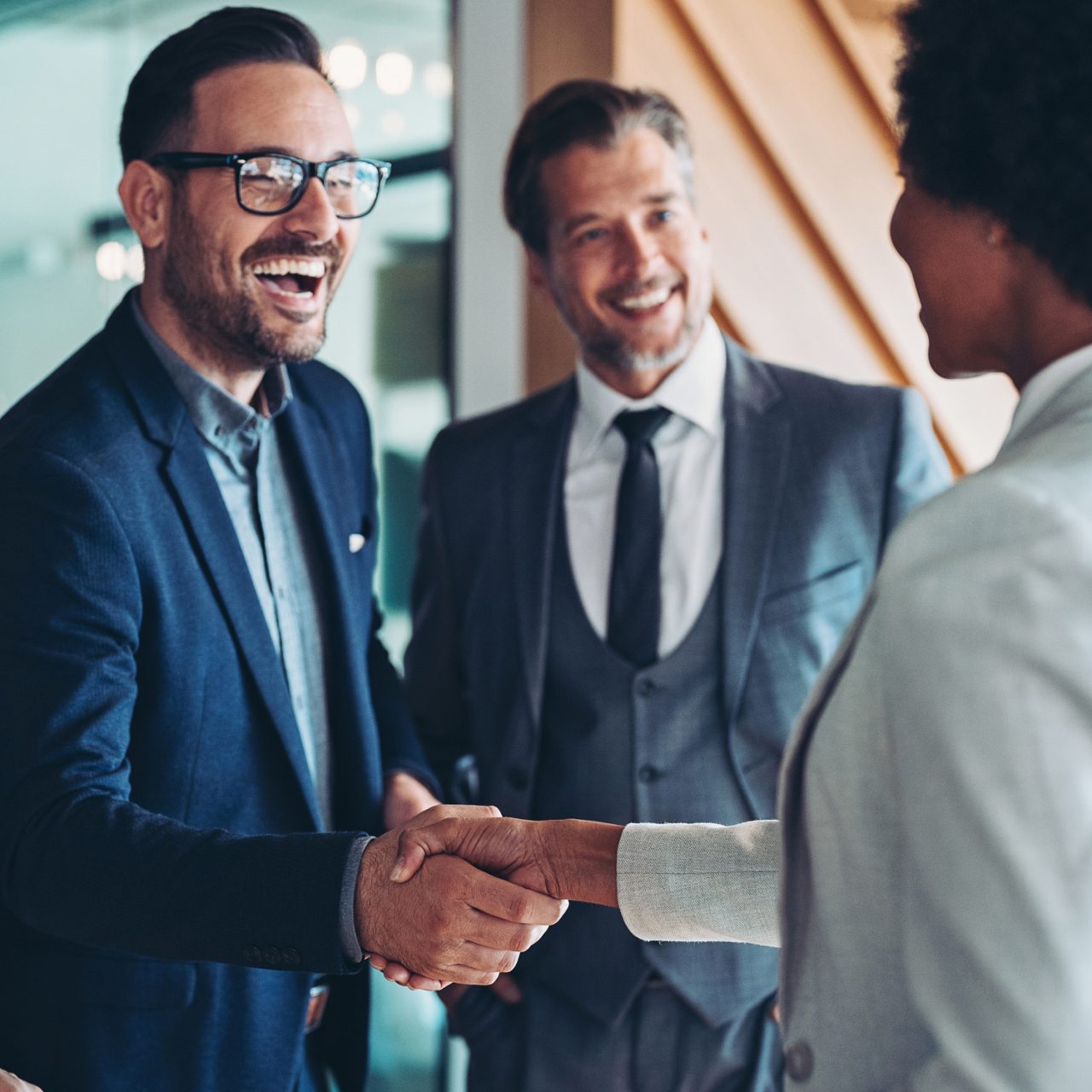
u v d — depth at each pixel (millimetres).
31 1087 1209
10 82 3143
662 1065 1792
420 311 3098
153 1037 1414
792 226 2838
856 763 836
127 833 1289
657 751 1829
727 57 2699
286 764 1512
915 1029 824
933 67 895
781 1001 908
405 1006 3100
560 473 1978
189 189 1485
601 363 1951
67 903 1288
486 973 1362
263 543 1605
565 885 1388
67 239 3170
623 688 1854
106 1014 1403
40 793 1305
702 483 1930
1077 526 743
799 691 1823
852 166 2867
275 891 1296
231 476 1589
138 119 1536
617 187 1890
